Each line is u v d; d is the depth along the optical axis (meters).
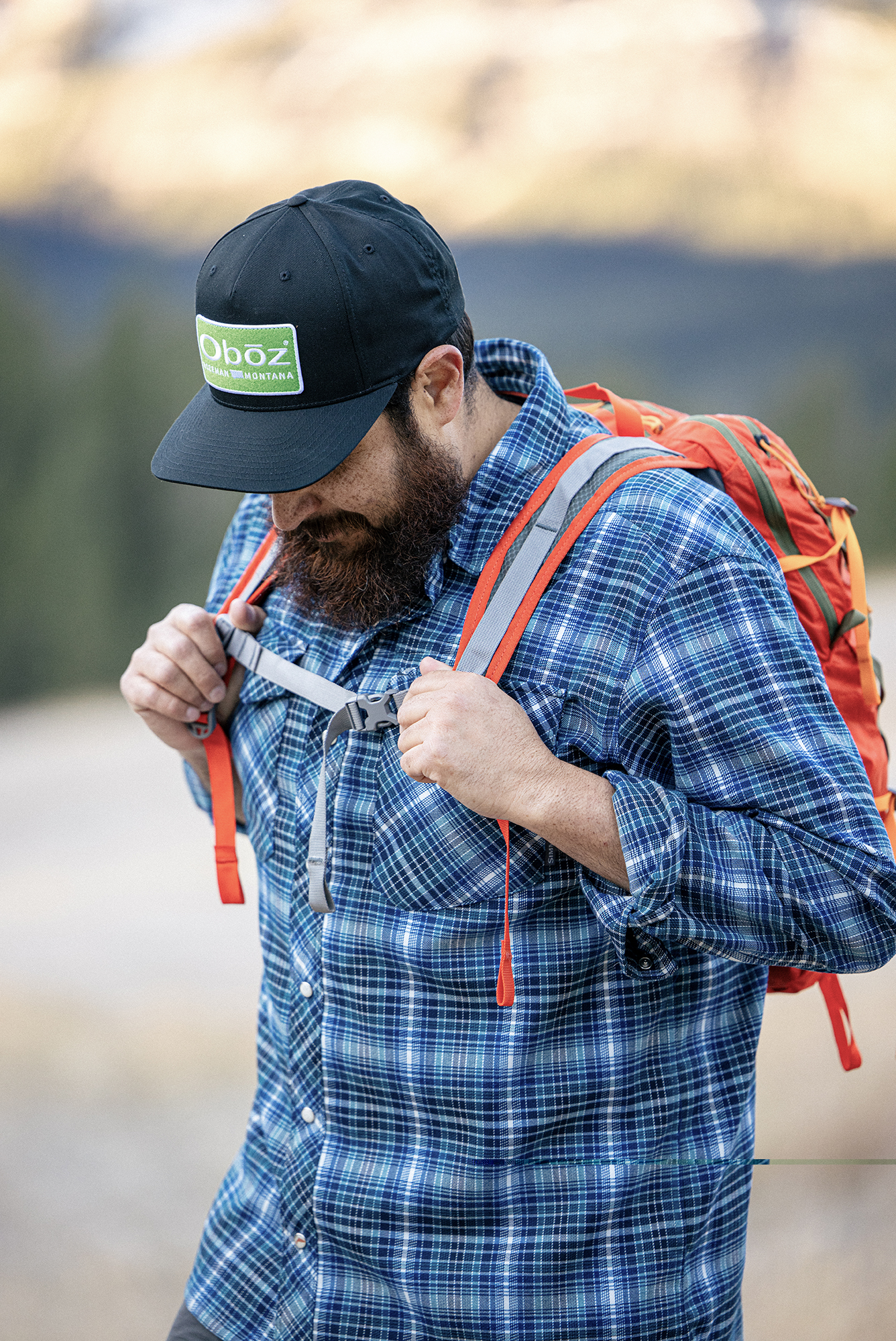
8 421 38.09
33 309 42.84
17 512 36.94
